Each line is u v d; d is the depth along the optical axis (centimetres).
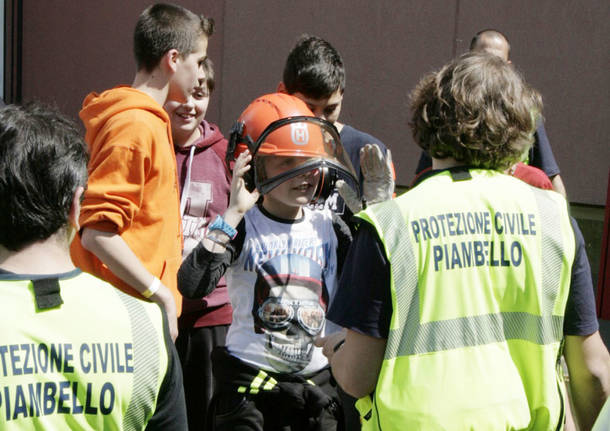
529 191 226
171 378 184
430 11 881
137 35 338
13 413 164
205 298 390
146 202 306
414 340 213
